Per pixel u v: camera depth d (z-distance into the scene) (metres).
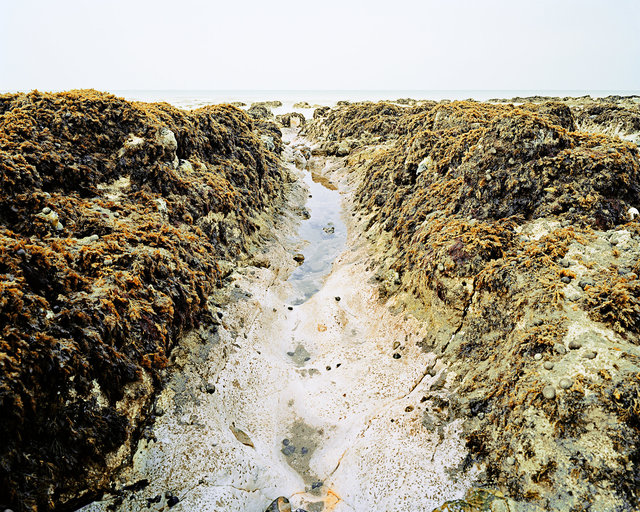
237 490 5.23
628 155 7.68
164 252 7.29
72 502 4.45
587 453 4.36
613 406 4.48
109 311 5.50
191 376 6.47
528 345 5.56
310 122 30.61
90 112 9.32
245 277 9.62
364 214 13.44
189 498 4.96
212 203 10.23
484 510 4.55
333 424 6.48
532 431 4.85
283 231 13.22
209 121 13.30
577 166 7.68
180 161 10.81
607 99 31.75
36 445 4.28
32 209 6.71
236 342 7.58
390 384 6.85
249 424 6.40
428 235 8.72
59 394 4.59
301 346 8.42
